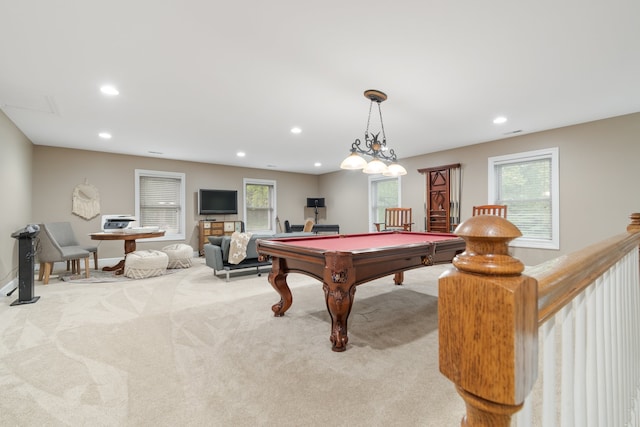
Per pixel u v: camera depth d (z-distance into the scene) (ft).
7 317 9.11
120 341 7.37
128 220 17.98
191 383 5.53
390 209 19.95
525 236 15.97
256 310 9.77
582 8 6.33
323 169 27.35
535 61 8.46
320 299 11.05
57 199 18.06
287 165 25.23
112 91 10.29
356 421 4.50
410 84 9.90
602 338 2.50
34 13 6.40
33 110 12.01
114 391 5.28
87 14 6.46
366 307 10.03
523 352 1.21
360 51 7.97
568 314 1.86
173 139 16.69
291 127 14.61
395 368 6.06
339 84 9.89
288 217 28.37
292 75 9.28
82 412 4.73
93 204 19.17
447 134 15.87
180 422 4.50
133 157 20.72
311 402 4.96
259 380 5.62
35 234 10.94
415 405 4.89
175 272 16.28
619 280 3.16
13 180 13.55
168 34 7.20
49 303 10.57
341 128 14.78
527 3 6.19
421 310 9.72
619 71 9.03
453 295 1.35
